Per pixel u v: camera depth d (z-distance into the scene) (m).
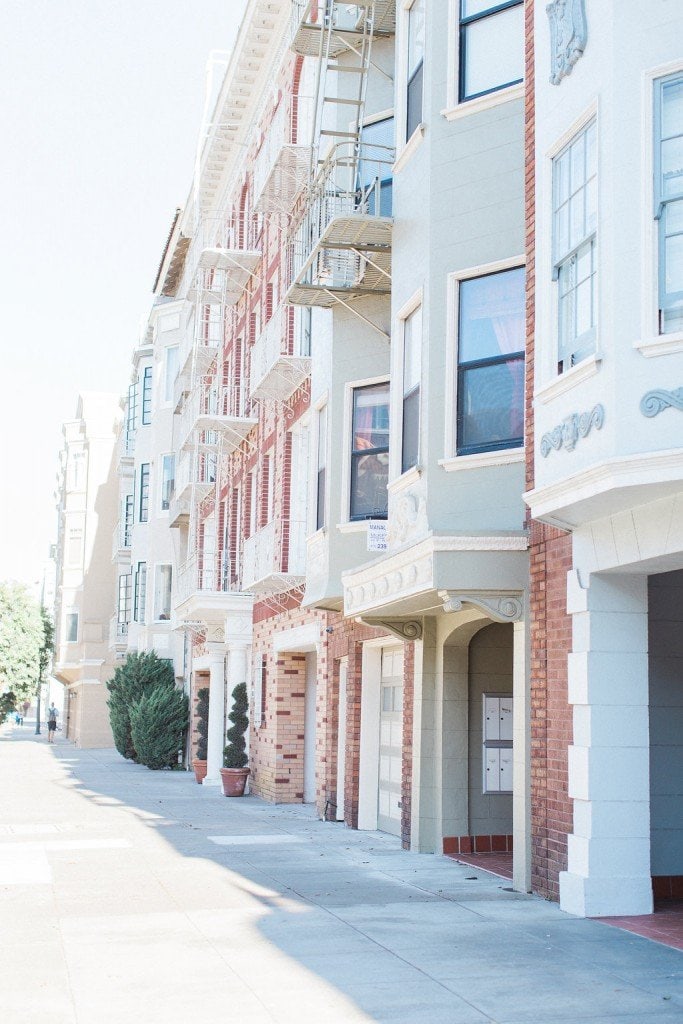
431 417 12.51
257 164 26.17
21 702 62.69
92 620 57.12
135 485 45.09
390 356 15.54
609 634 9.99
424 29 13.55
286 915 9.80
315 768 22.20
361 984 7.47
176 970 7.80
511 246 12.18
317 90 16.36
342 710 18.55
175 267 42.53
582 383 9.09
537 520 10.55
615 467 8.33
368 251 14.92
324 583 16.69
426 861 13.30
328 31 16.09
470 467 12.15
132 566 44.56
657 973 7.79
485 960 8.15
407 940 8.80
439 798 14.07
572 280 9.71
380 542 14.99
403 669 15.75
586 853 9.79
